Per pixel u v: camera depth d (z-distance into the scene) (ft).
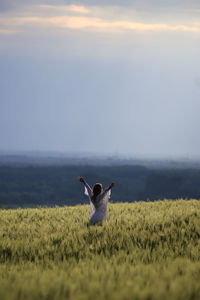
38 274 57.72
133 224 95.14
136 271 57.77
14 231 97.50
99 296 45.03
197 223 94.07
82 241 80.79
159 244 78.28
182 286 48.16
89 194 101.40
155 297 44.39
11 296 45.01
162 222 96.53
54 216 121.70
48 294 46.32
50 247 77.10
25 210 142.72
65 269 62.44
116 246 77.77
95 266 61.98
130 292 45.57
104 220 101.71
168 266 60.44
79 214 123.95
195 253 71.72
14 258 72.49
